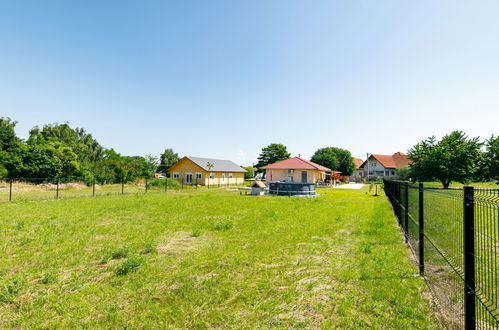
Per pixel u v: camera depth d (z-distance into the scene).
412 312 3.24
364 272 4.45
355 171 63.88
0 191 18.69
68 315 3.25
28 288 3.99
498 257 3.11
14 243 6.31
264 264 4.95
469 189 2.46
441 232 3.77
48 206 12.56
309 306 3.46
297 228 7.91
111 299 3.66
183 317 3.22
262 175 60.53
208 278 4.32
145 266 4.81
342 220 9.20
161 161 58.22
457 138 22.67
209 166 35.12
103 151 48.19
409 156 25.25
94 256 5.45
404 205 6.78
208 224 8.53
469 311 2.45
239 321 3.13
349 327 3.00
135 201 15.03
